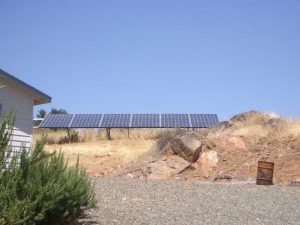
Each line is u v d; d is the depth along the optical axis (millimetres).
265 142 24531
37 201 7133
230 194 14695
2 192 6855
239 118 29875
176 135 26062
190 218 10633
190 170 21469
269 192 15492
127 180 17953
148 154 25844
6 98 17344
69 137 35000
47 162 7984
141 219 10086
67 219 8422
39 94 18031
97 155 28531
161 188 15398
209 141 23594
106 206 11336
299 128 25516
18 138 17500
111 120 36844
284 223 10758
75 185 8430
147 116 37781
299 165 21656
